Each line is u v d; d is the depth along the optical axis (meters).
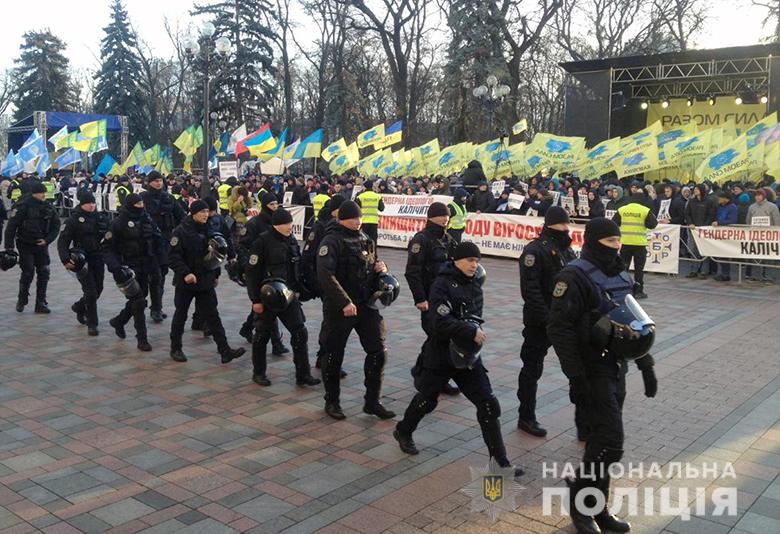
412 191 20.78
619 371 4.32
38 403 6.45
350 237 6.04
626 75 28.94
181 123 72.44
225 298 11.98
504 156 23.19
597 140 29.17
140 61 59.94
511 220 17.09
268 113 47.59
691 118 29.73
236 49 45.97
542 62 49.19
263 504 4.44
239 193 12.95
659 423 5.95
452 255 5.05
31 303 11.45
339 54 45.50
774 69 24.98
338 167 24.27
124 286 8.25
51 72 61.97
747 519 4.27
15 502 4.45
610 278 4.21
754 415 6.13
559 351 4.14
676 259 14.65
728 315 10.68
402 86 42.97
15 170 28.89
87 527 4.12
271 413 6.23
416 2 41.94
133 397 6.65
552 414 6.25
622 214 12.11
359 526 4.16
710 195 14.87
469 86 34.66
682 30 40.31
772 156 17.06
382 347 6.09
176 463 5.09
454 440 5.59
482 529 4.14
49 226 10.61
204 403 6.50
